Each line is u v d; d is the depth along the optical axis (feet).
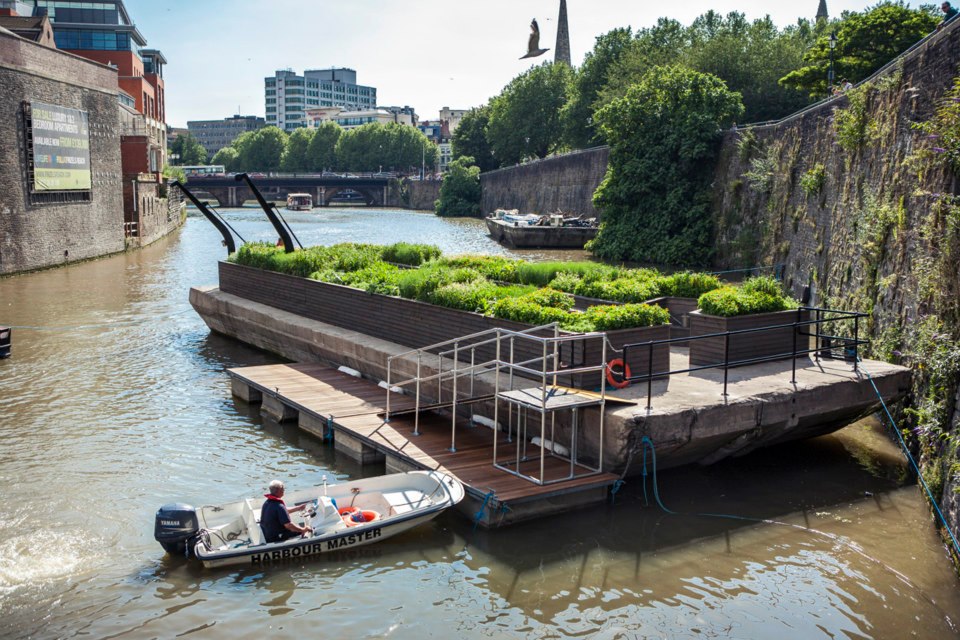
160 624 31.86
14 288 117.70
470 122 399.85
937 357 43.47
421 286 61.21
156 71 345.10
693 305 62.49
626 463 41.75
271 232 245.65
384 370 60.08
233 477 46.47
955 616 32.17
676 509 41.93
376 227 274.16
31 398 61.41
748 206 134.51
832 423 49.70
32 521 40.29
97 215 162.71
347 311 69.21
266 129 583.99
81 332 86.84
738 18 249.34
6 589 34.17
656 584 34.76
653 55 228.84
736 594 33.94
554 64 336.90
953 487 37.17
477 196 361.30
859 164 72.23
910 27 142.82
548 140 334.65
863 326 61.36
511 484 40.55
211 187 426.92
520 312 51.34
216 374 70.08
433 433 48.96
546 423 46.03
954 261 44.14
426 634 31.22
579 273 70.79
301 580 35.29
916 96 57.67
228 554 35.58
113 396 62.49
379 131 524.93
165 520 36.47
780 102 197.06
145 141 207.92
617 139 164.96
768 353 53.16
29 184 135.74
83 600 33.45
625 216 163.63
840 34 149.07
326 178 450.71
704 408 42.70
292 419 57.26
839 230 77.20
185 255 170.71
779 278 106.73
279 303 79.56
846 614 32.37
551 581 35.06
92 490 44.14
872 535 39.14
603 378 40.91
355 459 49.47
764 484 45.14
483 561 36.83
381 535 38.14
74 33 280.31
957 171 46.57
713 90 153.79
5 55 128.26
